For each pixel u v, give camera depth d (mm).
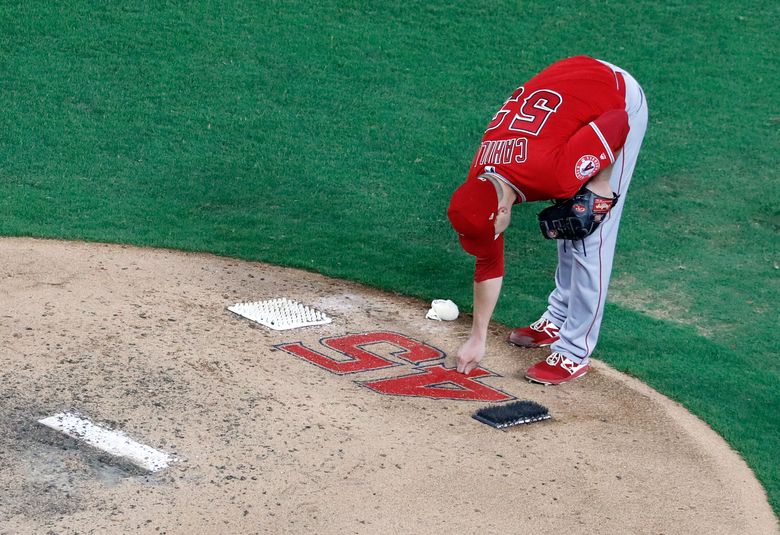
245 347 22500
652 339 25547
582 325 22203
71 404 18891
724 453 19750
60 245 28156
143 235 29781
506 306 26969
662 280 29797
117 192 33156
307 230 31641
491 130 20156
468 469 18016
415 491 17109
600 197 20203
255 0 49250
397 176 36312
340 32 47281
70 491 16156
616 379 22891
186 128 38281
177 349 21859
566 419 20562
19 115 37719
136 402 19250
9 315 22609
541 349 24297
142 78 41531
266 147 37531
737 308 28109
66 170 34344
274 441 18344
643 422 20781
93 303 23969
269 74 43094
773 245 32812
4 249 27250
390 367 22344
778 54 49188
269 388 20500
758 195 36469
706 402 22016
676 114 42875
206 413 19125
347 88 42750
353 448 18375
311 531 15695
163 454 17516
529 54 46906
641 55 47875
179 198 33188
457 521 16312
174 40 44719
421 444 18781
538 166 19031
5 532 14898
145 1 47781
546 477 18031
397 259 29906
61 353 20953
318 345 23156
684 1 53750
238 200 33500
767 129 42000
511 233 32750
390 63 45156
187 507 16031
